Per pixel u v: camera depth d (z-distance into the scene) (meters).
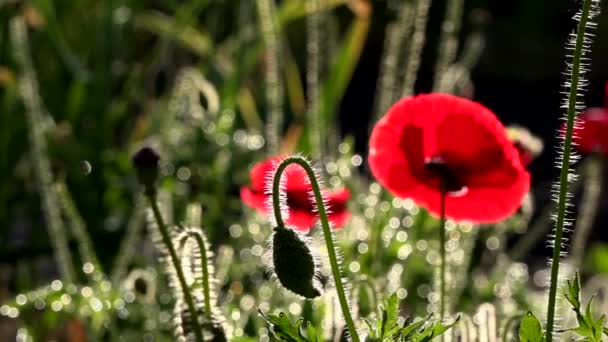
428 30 12.76
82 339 4.55
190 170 5.61
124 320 4.32
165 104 6.68
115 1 7.36
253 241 5.04
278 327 2.45
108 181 6.33
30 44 7.32
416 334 2.50
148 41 8.26
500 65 12.98
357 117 11.26
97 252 5.69
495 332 3.05
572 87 2.31
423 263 4.45
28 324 4.50
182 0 8.37
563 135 2.58
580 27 2.30
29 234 7.14
